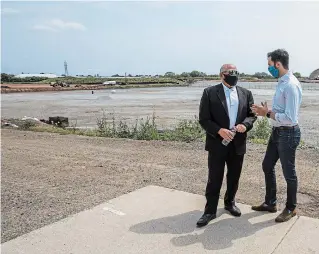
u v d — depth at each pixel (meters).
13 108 33.06
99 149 9.78
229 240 3.86
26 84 117.88
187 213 4.65
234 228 4.14
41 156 8.92
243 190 5.74
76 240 3.99
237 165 4.36
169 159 8.27
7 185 6.36
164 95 58.03
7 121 17.78
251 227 4.16
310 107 31.34
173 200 5.16
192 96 54.09
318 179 6.38
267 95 52.84
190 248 3.71
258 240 3.85
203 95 4.21
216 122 4.17
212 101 4.14
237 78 4.11
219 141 4.17
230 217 4.46
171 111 27.84
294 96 4.00
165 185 6.12
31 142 11.25
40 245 3.91
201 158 8.34
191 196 5.34
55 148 10.08
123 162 8.05
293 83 4.03
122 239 3.97
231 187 4.48
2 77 139.50
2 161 8.37
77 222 4.45
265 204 4.62
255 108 4.18
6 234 4.27
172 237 3.97
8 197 5.67
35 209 5.10
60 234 4.14
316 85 123.44
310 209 4.88
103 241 3.94
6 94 65.56
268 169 4.48
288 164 4.20
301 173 6.78
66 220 4.52
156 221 4.41
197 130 11.93
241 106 4.16
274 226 4.18
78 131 14.38
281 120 4.07
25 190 6.04
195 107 31.97
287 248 3.67
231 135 4.02
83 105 35.97
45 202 5.39
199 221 4.23
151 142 10.69
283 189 5.79
